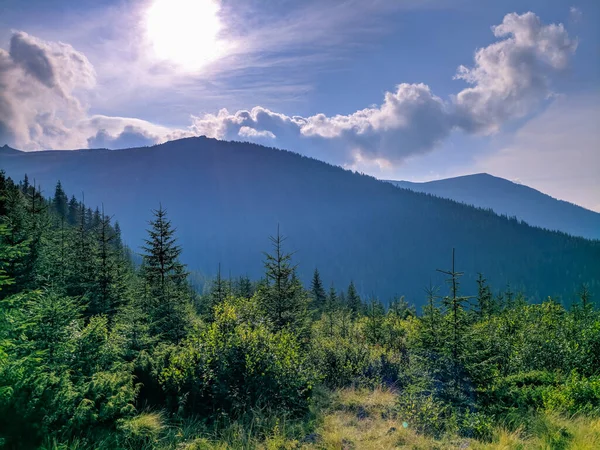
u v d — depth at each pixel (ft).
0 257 22.85
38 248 45.39
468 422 23.48
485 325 41.06
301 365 29.19
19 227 45.62
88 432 17.89
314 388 29.63
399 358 38.50
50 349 20.61
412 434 21.89
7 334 18.80
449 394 26.89
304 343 41.63
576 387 27.43
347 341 42.78
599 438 20.72
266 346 28.66
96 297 47.44
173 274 48.06
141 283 55.01
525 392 27.58
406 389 28.60
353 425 23.62
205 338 28.84
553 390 27.27
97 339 23.54
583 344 36.32
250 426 22.38
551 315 50.96
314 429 22.85
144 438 19.52
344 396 29.14
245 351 27.27
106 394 19.67
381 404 27.32
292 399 25.80
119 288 51.80
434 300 33.45
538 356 35.17
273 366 26.94
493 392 27.78
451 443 21.17
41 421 16.88
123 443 18.43
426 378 28.45
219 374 25.59
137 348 28.76
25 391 17.58
